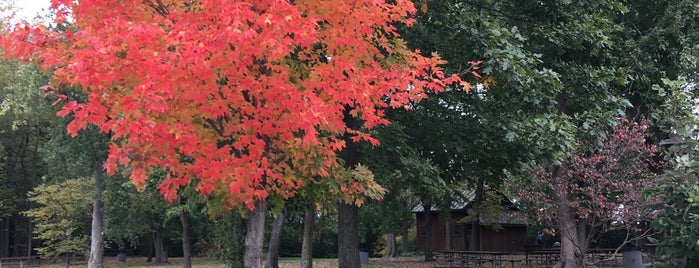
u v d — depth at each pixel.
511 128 10.35
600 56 12.80
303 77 5.07
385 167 11.14
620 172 11.70
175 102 4.61
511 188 14.71
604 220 12.00
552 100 10.20
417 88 5.54
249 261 5.39
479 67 9.41
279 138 5.13
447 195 20.08
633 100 15.87
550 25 10.70
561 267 15.54
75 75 4.46
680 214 5.55
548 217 12.95
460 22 9.49
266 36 4.32
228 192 5.10
